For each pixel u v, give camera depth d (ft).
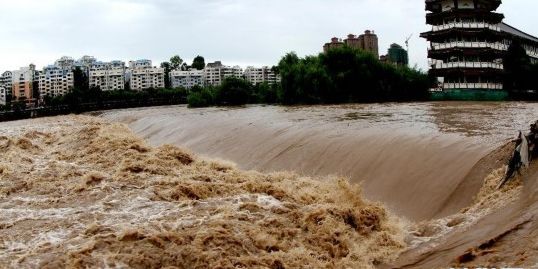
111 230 37.17
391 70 184.75
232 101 215.10
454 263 27.68
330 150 61.46
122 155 67.31
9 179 57.52
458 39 198.80
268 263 33.35
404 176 48.96
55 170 61.67
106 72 599.57
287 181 53.62
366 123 82.38
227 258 32.91
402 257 34.14
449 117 91.35
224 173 58.59
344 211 40.98
